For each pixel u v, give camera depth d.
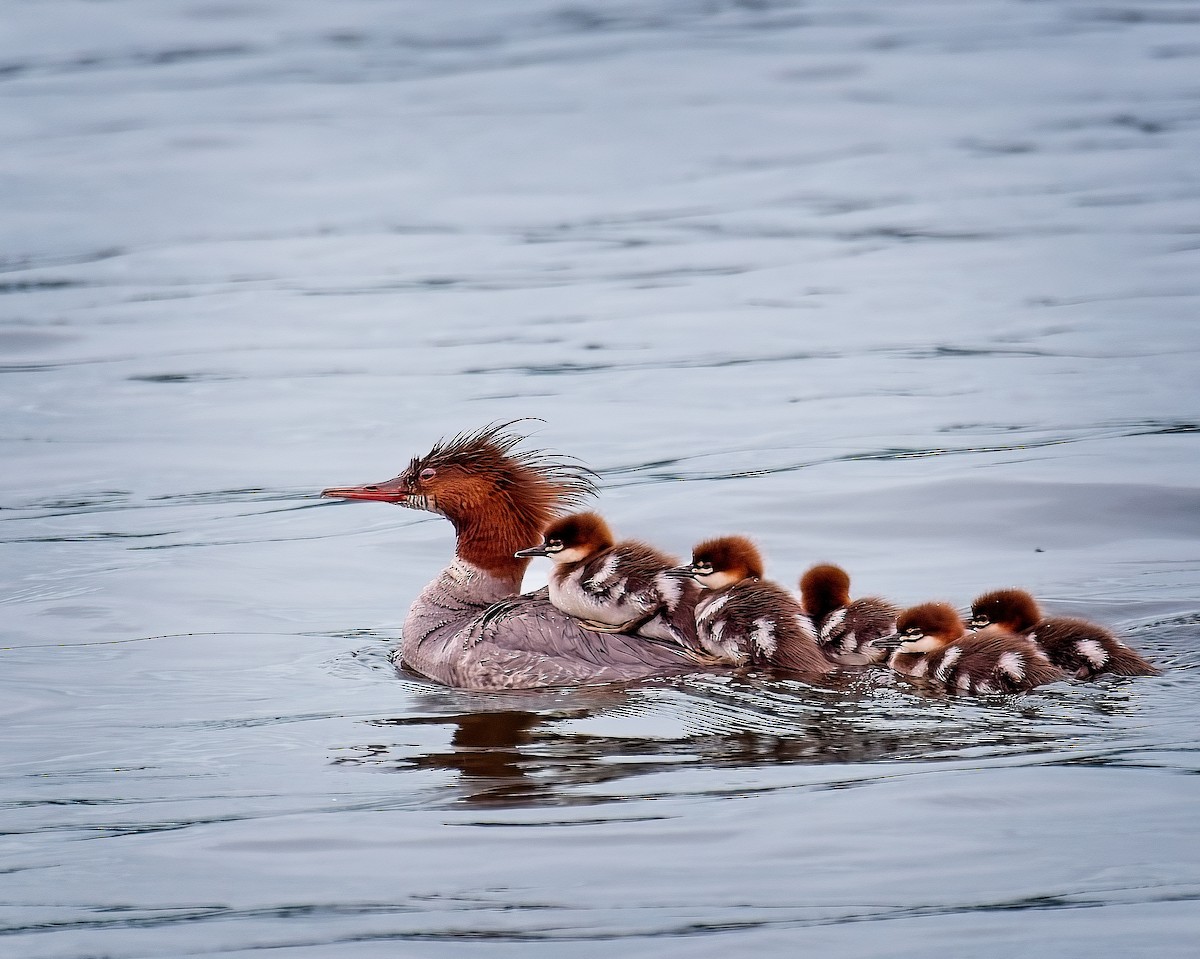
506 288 27.05
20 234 32.53
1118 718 9.70
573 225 32.41
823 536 14.53
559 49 55.94
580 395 20.06
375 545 15.04
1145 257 26.80
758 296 25.50
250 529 15.59
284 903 7.44
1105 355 20.75
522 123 43.59
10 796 8.95
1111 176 34.81
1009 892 7.32
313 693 10.98
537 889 7.50
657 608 11.36
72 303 26.59
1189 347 20.91
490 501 11.97
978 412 18.42
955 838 7.89
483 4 67.06
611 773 9.02
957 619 10.84
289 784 9.02
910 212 32.03
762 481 16.06
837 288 25.80
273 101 47.56
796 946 6.87
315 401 20.33
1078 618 11.56
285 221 33.44
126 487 17.08
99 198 35.81
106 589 13.75
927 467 16.23
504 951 6.91
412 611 12.00
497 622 11.31
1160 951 6.75
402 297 26.59
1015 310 23.62
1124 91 45.88
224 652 12.06
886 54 52.81
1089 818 8.06
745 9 64.25
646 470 16.72
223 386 21.20
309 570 14.34
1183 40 54.06
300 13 64.69
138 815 8.59
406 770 9.20
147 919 7.30
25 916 7.37
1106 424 17.66
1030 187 34.03
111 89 49.78
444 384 20.95
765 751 9.30
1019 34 56.19
